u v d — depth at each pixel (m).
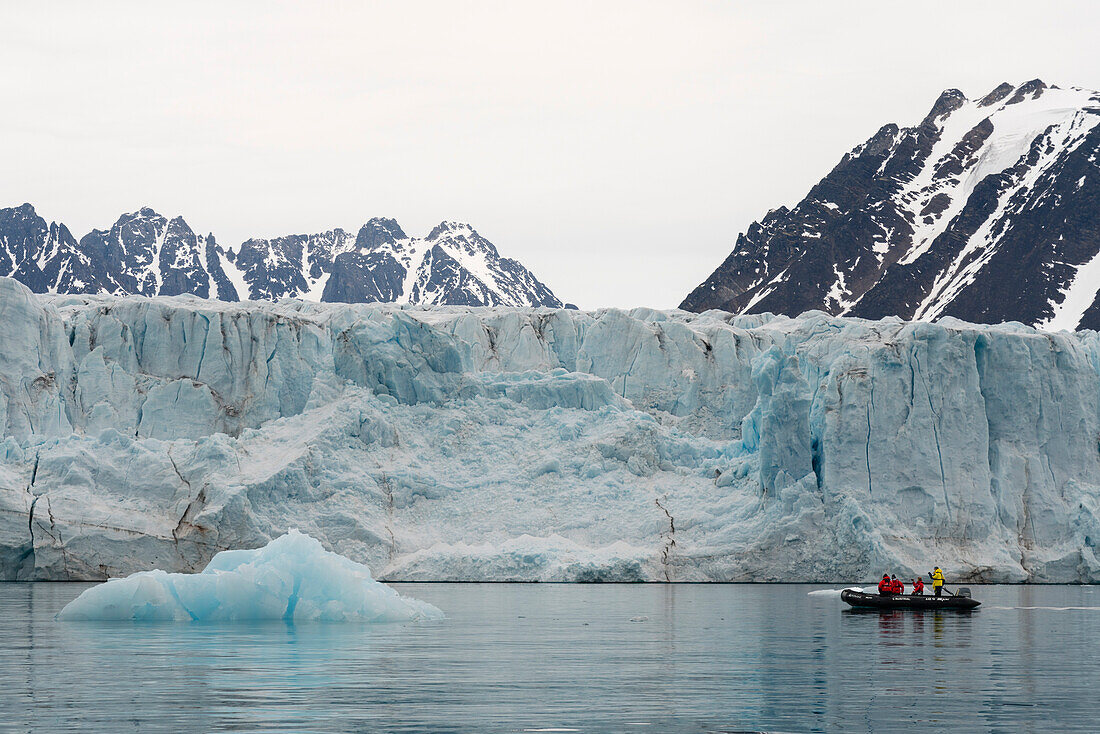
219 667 47.62
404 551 115.31
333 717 37.19
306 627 64.56
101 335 145.88
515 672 47.00
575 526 116.88
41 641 56.94
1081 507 116.88
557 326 158.12
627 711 38.66
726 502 117.69
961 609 81.94
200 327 148.25
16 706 38.75
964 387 117.19
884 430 114.31
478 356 153.62
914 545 111.75
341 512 114.94
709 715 38.09
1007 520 116.38
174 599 69.00
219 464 117.25
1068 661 52.03
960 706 40.19
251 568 69.62
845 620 72.38
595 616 73.12
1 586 105.12
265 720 36.56
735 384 149.50
